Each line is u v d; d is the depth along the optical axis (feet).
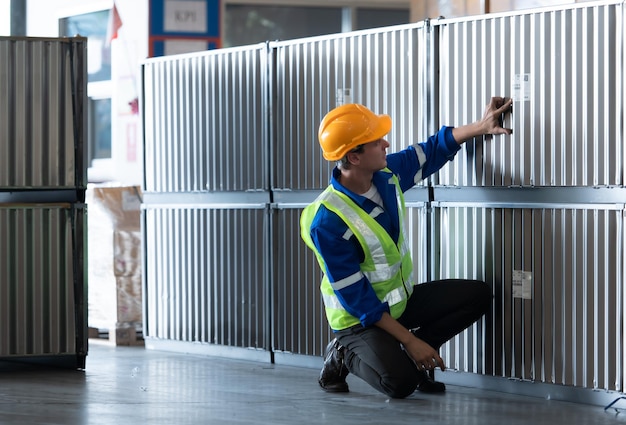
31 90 22.93
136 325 27.40
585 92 18.21
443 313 19.43
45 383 21.31
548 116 18.70
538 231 18.95
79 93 23.08
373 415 17.57
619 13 17.79
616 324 18.02
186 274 25.29
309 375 22.04
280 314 23.45
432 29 20.40
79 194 23.34
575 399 18.69
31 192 23.72
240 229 24.14
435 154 19.79
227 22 38.01
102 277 27.76
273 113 23.32
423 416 17.49
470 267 19.97
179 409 18.20
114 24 34.01
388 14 39.34
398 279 19.19
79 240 23.18
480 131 19.43
